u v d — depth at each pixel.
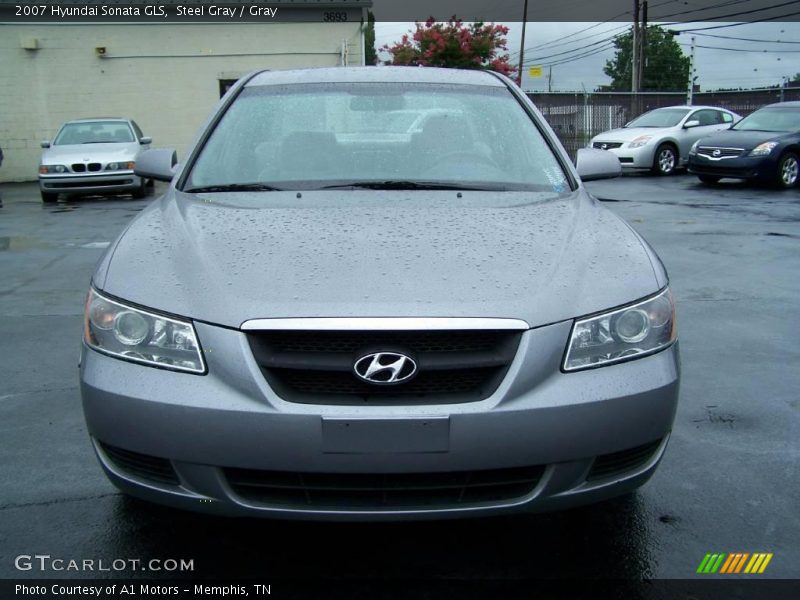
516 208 3.11
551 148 3.70
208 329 2.35
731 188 15.15
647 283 2.61
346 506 2.31
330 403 2.27
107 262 2.71
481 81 4.11
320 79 4.02
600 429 2.36
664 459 3.45
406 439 2.24
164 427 2.31
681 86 72.50
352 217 2.95
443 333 2.32
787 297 6.39
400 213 3.00
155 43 20.50
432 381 2.31
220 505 2.35
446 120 3.75
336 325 2.28
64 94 20.44
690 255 8.14
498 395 2.29
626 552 2.71
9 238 9.79
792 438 3.68
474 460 2.28
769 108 16.08
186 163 3.55
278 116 3.75
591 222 3.02
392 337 2.31
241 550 2.72
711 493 3.14
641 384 2.43
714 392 4.28
